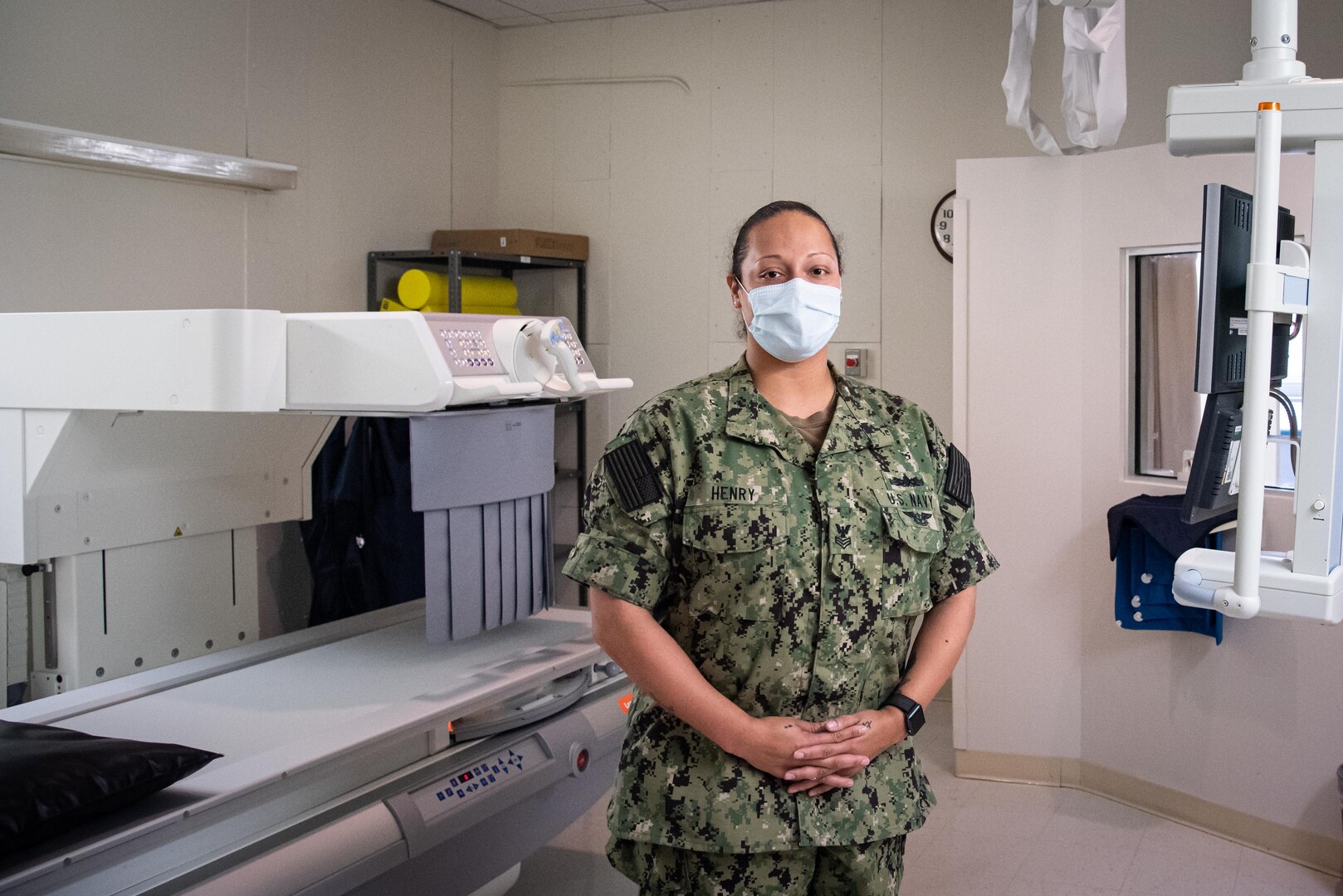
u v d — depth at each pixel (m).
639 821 1.54
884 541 1.55
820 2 4.66
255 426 2.53
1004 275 3.66
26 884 1.45
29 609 2.92
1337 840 3.06
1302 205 3.09
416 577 4.27
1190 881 3.03
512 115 5.29
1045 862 3.15
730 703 1.48
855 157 4.65
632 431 1.54
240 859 1.73
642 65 5.00
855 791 1.54
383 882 1.95
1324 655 3.06
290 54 4.17
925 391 4.59
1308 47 3.63
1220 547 3.18
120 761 1.62
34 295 3.30
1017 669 3.73
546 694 2.40
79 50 3.42
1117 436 3.49
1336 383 1.56
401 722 1.96
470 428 2.28
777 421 1.56
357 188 4.52
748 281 1.59
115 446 2.21
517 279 5.32
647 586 1.50
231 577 2.59
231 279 3.96
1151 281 3.44
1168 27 3.91
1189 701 3.37
